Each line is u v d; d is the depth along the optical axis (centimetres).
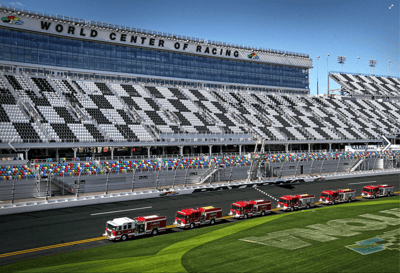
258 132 8694
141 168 6075
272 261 2992
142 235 3681
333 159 8375
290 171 7725
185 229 3916
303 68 11944
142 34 8812
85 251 3194
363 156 8775
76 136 6319
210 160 7081
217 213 4169
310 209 4916
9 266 2833
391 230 3875
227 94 10125
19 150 5791
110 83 8388
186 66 9619
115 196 5191
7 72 7262
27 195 5022
